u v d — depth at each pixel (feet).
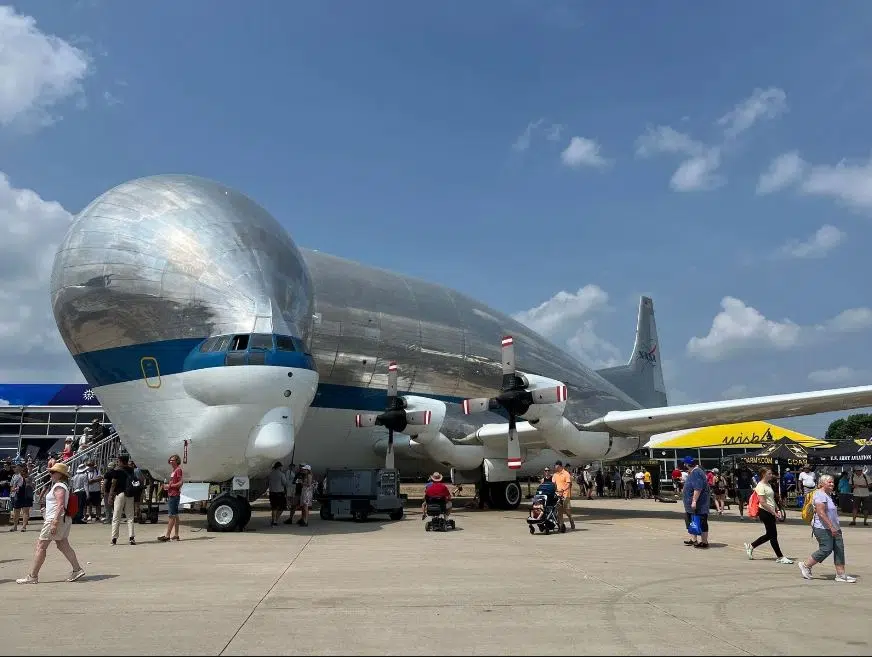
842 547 28.60
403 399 65.21
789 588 26.78
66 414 139.74
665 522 60.23
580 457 64.23
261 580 28.35
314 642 18.13
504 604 23.31
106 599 24.20
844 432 228.63
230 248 50.85
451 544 42.39
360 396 73.77
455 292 92.58
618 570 31.45
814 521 29.17
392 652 17.19
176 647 17.62
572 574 30.19
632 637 18.79
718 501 71.82
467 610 22.33
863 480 61.67
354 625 20.17
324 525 55.42
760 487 35.68
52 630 19.51
